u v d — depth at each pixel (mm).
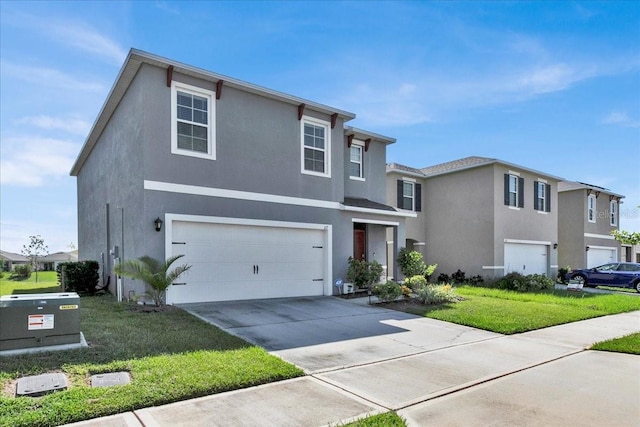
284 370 5387
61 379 4684
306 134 13273
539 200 21875
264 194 11945
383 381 5293
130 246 10773
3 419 3652
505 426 4012
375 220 15086
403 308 11133
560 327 9383
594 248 25797
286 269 12406
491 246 18953
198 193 10648
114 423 3809
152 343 6355
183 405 4301
